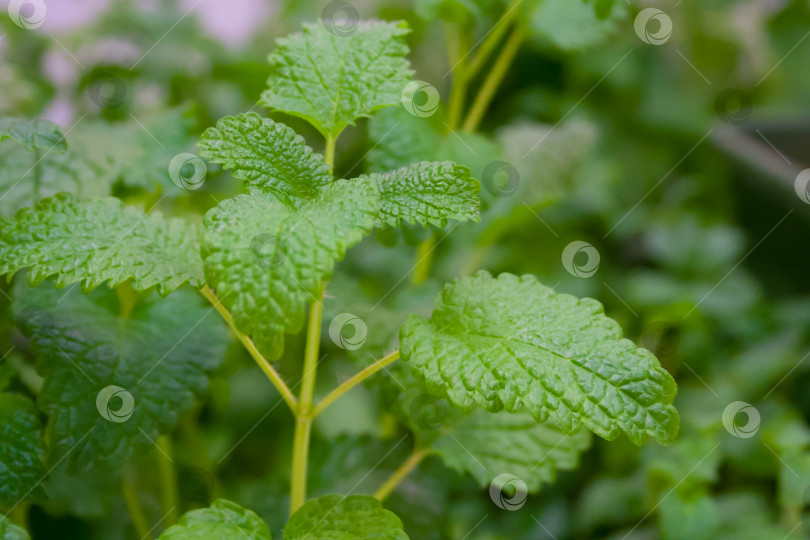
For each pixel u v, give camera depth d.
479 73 1.15
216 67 0.81
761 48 1.29
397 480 0.64
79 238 0.60
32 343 0.62
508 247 0.95
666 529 0.67
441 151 0.68
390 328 0.66
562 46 0.72
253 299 0.56
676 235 0.99
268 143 0.59
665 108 1.24
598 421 0.57
